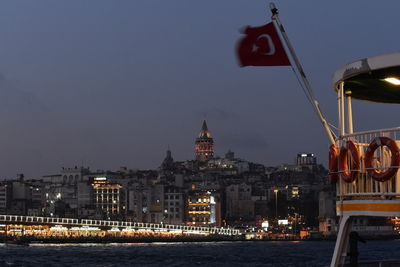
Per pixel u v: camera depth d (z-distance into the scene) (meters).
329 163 30.48
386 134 27.94
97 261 165.88
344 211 29.34
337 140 30.48
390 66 27.11
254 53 30.50
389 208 27.14
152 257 184.25
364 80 29.95
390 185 27.33
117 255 192.50
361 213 28.33
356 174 28.66
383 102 34.53
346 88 31.50
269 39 30.33
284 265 156.12
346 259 31.78
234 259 177.75
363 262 31.91
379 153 28.75
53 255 190.00
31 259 170.25
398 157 26.95
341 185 29.50
